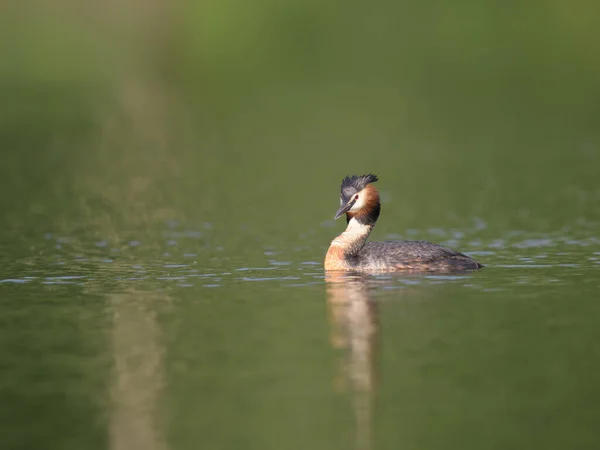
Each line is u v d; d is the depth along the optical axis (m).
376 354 16.89
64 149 49.56
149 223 31.41
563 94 66.81
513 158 45.44
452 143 50.84
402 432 13.73
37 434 13.85
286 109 63.75
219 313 19.69
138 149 49.94
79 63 78.50
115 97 68.00
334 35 85.75
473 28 85.12
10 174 41.88
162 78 74.81
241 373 16.09
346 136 54.00
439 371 16.03
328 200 35.88
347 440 13.53
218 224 31.23
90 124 58.31
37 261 25.36
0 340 17.97
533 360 16.42
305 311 19.67
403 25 87.38
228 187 38.88
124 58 80.44
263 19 86.19
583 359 16.42
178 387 15.53
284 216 32.69
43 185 39.22
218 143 52.06
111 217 32.50
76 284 22.55
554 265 23.78
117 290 21.86
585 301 19.98
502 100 65.38
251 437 13.62
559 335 17.70
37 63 78.25
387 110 62.72
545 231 29.02
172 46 82.69
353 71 76.69
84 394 15.27
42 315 19.67
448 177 40.56
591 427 13.82
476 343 17.36
